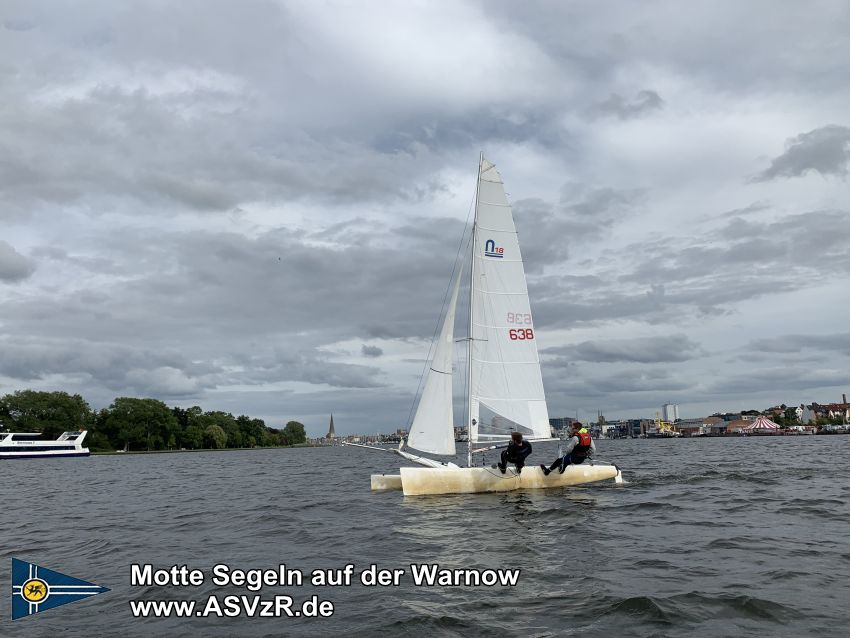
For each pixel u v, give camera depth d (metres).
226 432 152.12
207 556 12.05
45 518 18.81
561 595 8.54
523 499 18.19
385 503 18.72
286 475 38.38
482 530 13.60
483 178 20.78
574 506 16.72
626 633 7.03
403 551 11.80
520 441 19.77
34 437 109.50
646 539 12.24
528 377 20.70
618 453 60.22
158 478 39.09
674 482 22.38
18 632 7.72
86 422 124.38
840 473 26.39
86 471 52.66
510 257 20.88
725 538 12.13
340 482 29.69
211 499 23.25
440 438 19.98
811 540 11.80
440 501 18.22
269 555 11.98
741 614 7.55
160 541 13.88
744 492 19.41
